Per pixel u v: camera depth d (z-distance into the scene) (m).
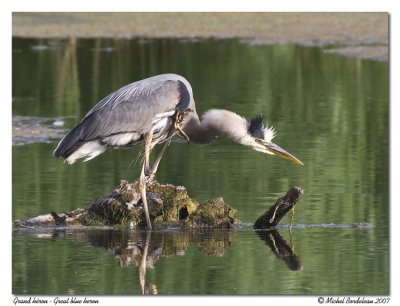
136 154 18.53
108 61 30.72
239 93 25.41
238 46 32.75
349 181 16.11
